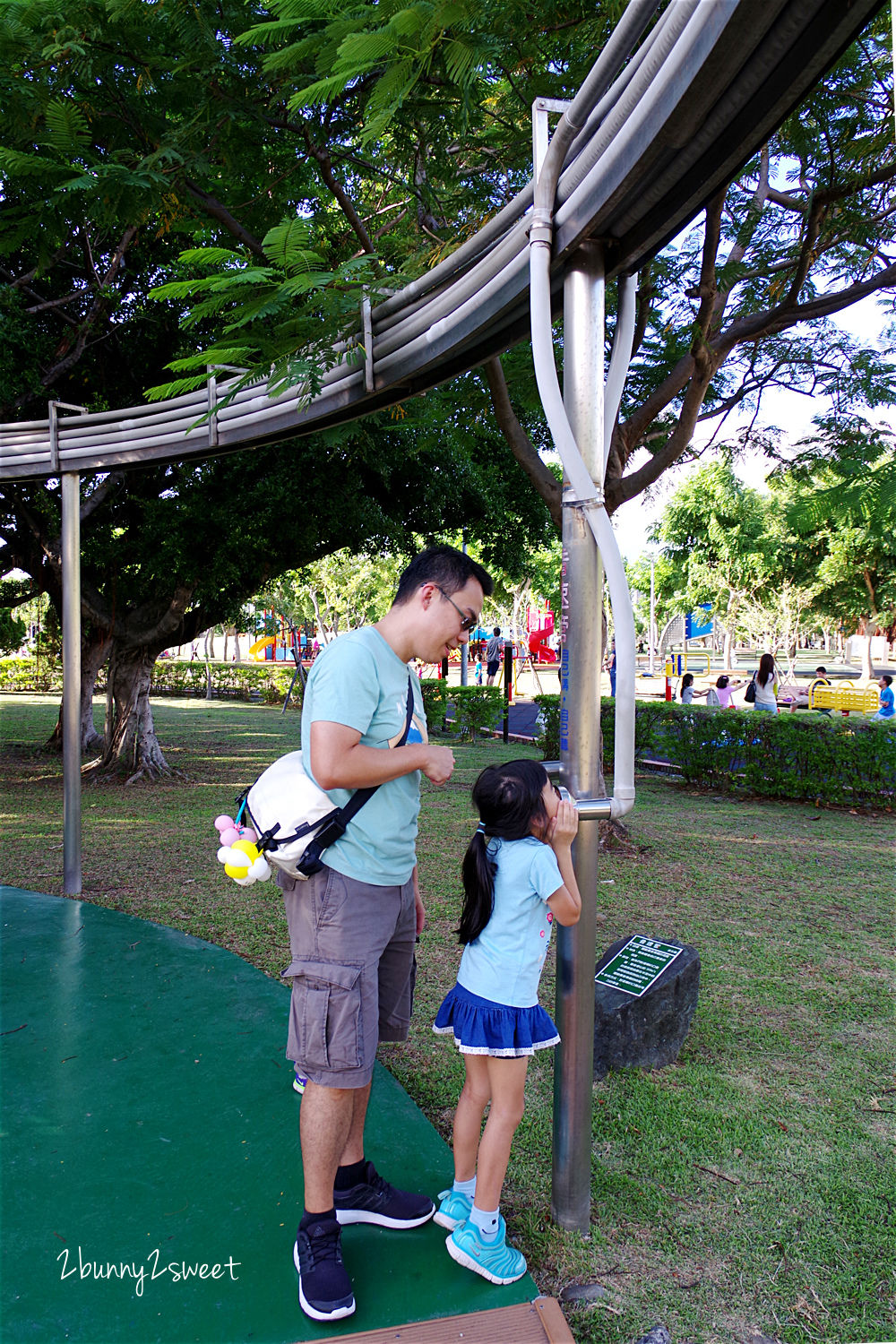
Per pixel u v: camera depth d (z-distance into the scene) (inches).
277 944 173.2
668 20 62.0
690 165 72.1
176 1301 75.9
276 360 110.4
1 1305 75.3
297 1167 96.3
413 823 83.1
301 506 344.5
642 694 961.5
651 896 211.5
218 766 453.7
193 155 153.6
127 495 356.5
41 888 215.5
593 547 87.8
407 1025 91.6
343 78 86.3
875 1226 90.7
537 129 85.4
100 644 489.7
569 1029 87.5
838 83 191.2
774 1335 75.8
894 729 336.2
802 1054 130.3
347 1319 74.0
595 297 87.6
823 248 207.2
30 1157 97.7
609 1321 76.9
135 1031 130.4
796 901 208.5
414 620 82.2
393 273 136.4
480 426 255.8
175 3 142.8
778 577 860.0
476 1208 80.0
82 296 304.3
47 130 134.3
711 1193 95.9
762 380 251.0
